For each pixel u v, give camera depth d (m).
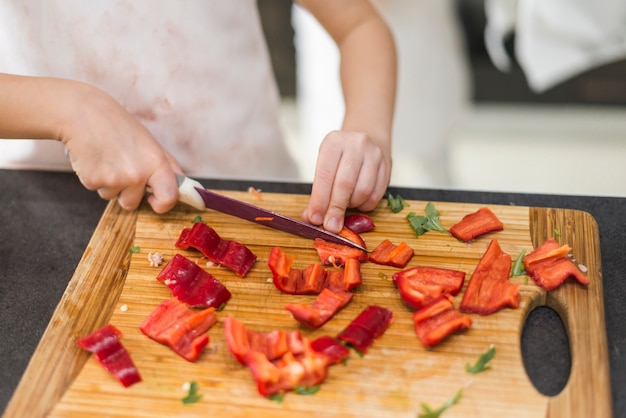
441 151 2.87
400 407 1.07
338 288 1.27
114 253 1.37
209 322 1.21
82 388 1.11
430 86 2.68
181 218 1.44
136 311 1.25
